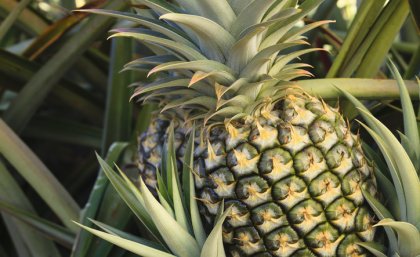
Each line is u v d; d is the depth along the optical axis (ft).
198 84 2.13
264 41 2.11
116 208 2.40
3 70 2.73
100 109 2.96
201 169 2.12
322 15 2.59
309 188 2.06
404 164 2.00
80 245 2.32
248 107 2.10
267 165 2.06
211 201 2.10
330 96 2.25
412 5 2.31
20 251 2.53
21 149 2.44
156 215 2.01
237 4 2.09
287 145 2.07
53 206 2.45
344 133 2.11
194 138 2.17
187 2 2.11
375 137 2.05
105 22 2.59
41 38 2.71
